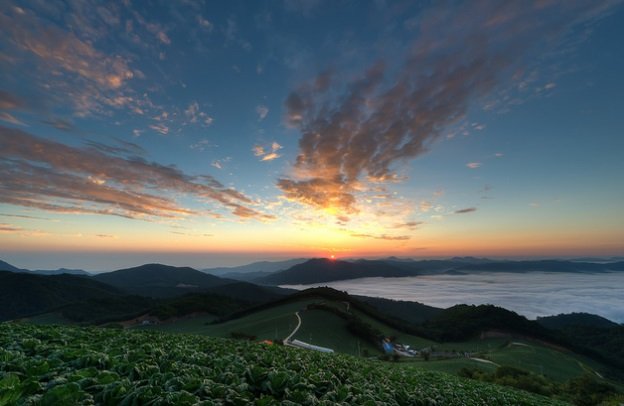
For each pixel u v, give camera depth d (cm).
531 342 18212
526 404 1897
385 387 1133
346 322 15588
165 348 1306
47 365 741
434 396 1266
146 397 612
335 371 1254
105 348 1115
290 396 781
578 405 5109
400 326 18850
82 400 582
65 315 19325
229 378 836
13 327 1522
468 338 18812
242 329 14400
